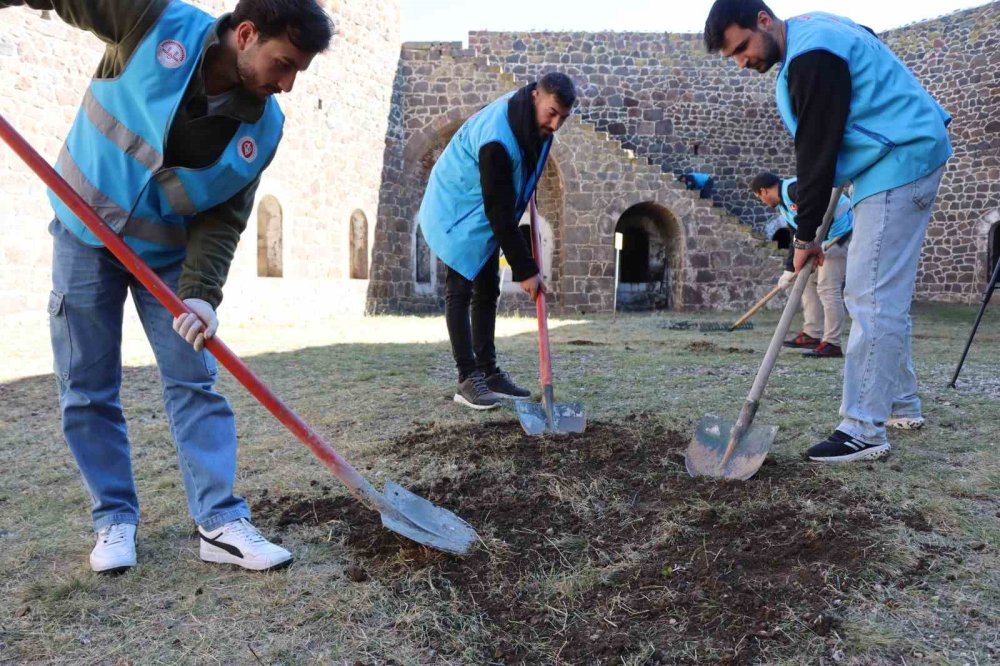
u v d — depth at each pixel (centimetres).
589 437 307
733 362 558
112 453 201
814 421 337
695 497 231
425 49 1476
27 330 757
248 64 167
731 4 262
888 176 259
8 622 166
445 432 329
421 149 1488
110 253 188
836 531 199
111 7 164
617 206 1484
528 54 1658
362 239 1372
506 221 342
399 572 187
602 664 147
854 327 272
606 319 1227
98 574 189
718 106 1711
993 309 1405
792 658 145
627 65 1683
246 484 264
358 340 779
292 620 165
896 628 152
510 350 657
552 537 208
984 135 1531
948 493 230
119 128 172
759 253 1502
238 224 195
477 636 158
